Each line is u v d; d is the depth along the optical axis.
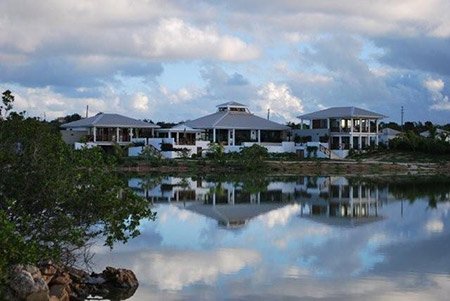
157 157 86.88
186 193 53.88
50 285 18.75
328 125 107.25
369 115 106.38
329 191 56.78
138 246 27.72
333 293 20.30
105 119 99.81
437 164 93.81
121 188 20.94
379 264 24.61
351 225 35.12
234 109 111.75
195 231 32.56
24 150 20.23
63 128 103.00
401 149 103.00
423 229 33.56
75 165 20.50
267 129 106.81
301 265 24.39
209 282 21.58
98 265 23.64
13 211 19.52
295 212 41.09
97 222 20.94
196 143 98.38
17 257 16.31
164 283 21.30
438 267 24.00
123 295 19.69
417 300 19.55
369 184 65.06
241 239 30.23
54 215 19.98
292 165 89.94
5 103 20.70
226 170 87.00
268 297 19.80
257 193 54.41
